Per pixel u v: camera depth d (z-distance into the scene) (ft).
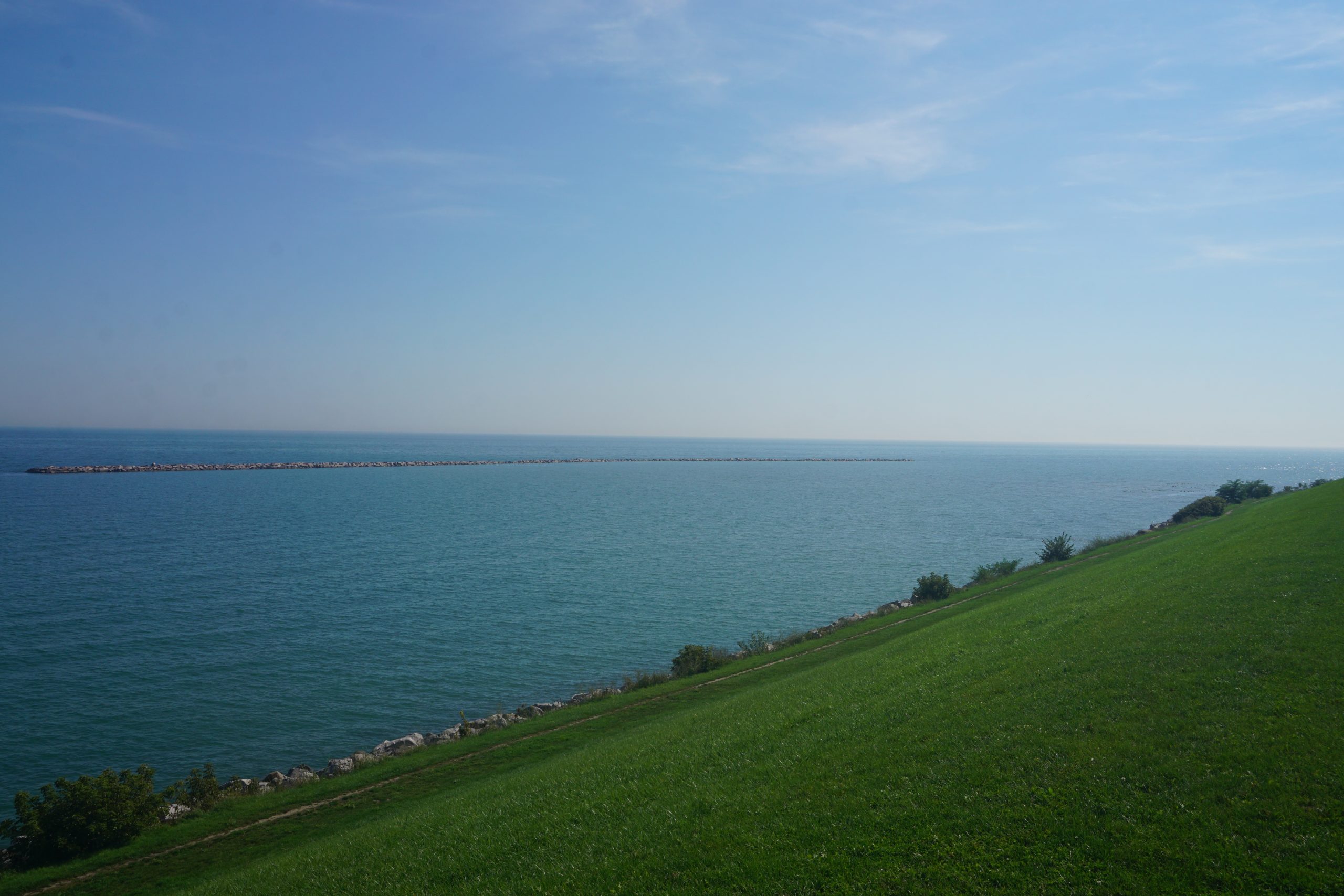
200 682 158.20
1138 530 426.51
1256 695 44.83
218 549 334.85
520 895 44.50
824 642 152.05
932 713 57.62
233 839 77.71
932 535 412.77
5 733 129.59
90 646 182.60
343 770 102.94
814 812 44.80
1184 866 31.78
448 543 364.79
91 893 67.15
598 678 165.07
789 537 404.16
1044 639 73.97
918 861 36.76
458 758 99.45
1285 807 33.78
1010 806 39.40
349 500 580.30
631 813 53.62
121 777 84.43
